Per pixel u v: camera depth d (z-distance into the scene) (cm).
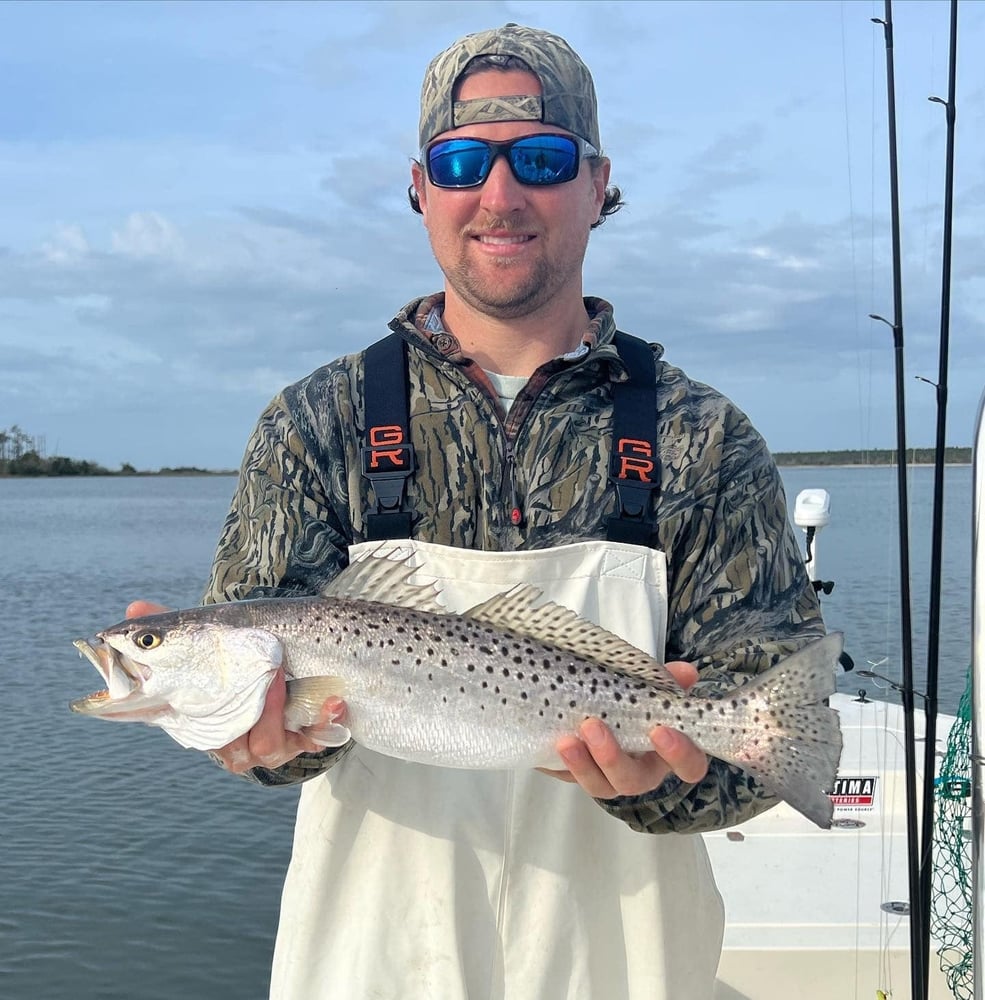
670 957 96
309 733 91
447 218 97
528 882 94
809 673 87
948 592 686
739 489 97
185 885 318
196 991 262
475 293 98
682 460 96
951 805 146
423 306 106
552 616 92
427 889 93
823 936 153
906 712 128
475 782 94
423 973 93
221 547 98
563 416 96
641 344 104
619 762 83
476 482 95
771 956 150
